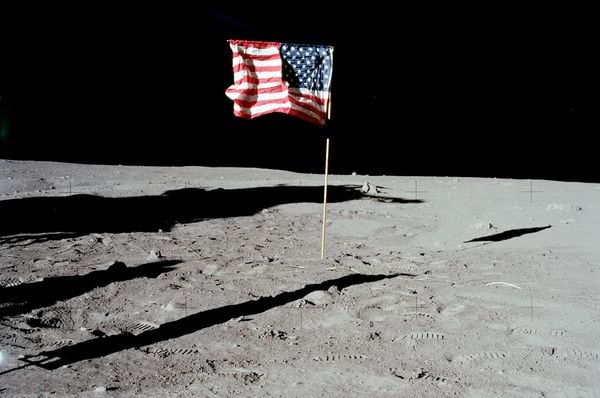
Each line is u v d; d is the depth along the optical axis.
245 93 6.26
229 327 4.77
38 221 9.95
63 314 5.06
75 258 7.31
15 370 3.73
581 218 10.02
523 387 3.56
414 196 13.41
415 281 6.36
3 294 5.57
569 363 3.97
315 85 6.48
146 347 4.29
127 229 9.72
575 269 6.84
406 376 3.74
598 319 4.93
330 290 5.91
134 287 5.95
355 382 3.63
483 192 13.83
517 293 5.80
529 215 10.55
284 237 9.24
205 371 3.81
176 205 12.00
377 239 9.13
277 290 5.94
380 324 4.90
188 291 5.84
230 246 8.39
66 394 3.36
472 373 3.79
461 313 5.16
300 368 3.88
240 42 6.21
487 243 8.58
